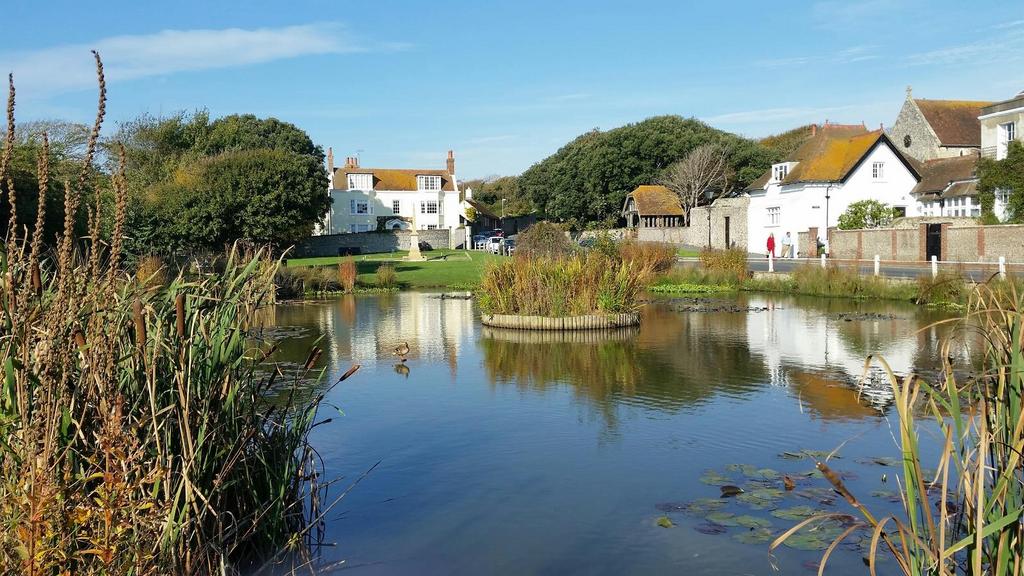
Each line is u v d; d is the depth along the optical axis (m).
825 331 17.02
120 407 3.79
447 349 15.12
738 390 10.93
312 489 6.21
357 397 10.75
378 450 8.23
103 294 3.97
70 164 17.70
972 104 48.69
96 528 3.79
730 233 49.28
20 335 3.65
